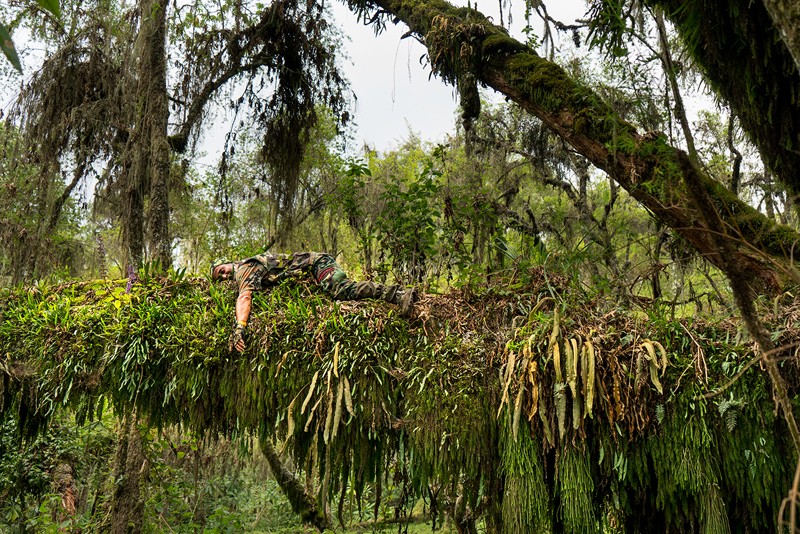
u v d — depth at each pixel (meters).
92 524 7.95
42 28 8.49
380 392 4.38
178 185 9.77
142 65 7.75
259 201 10.95
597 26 5.16
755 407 3.93
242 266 4.71
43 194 8.86
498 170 9.56
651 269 5.00
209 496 10.30
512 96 5.91
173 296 4.85
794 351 3.91
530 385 4.10
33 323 4.80
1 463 8.02
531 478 4.07
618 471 4.11
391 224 6.13
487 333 4.52
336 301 4.71
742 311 2.33
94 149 8.58
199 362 4.54
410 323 4.57
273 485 11.26
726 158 8.27
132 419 6.27
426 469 4.36
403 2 7.02
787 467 3.91
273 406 4.50
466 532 6.39
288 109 9.29
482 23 6.19
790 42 1.92
